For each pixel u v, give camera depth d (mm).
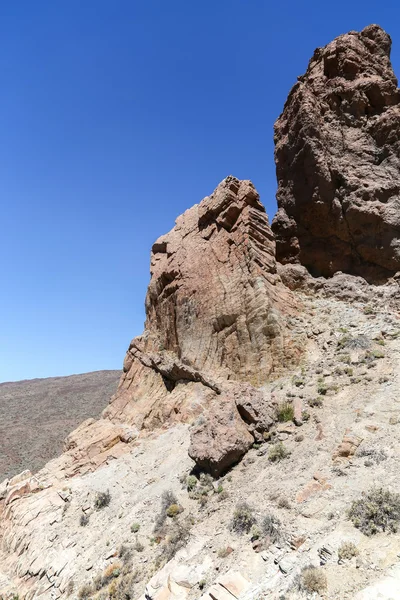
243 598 9219
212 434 16547
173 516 14695
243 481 14383
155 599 10656
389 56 31875
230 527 12141
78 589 13945
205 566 11062
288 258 28359
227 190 26016
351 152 27703
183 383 24922
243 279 22984
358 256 26625
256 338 21281
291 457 14203
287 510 11578
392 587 7789
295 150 28500
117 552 14508
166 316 29031
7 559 19891
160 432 23359
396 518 9570
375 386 16250
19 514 21719
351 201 26000
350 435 13508
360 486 11227
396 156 26922
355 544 9219
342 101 28969
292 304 23609
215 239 26281
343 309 23750
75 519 19109
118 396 30188
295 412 16344
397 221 25344
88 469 23891
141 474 20062
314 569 8820
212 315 24031
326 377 18297
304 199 27766
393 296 23938
